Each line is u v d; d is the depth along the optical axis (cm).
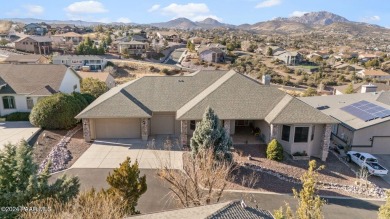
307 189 1082
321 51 15825
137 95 2725
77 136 2592
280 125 2305
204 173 1456
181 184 1414
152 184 1823
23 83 3281
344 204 1716
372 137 2591
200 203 1366
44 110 2575
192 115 2364
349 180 2025
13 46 9938
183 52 12062
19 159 1231
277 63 10738
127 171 1398
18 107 3183
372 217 1593
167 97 2727
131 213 1349
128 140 2552
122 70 7656
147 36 15862
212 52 10119
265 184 1867
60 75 3469
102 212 1098
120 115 2427
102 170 2002
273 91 2647
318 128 2303
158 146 2425
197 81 2936
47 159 2081
